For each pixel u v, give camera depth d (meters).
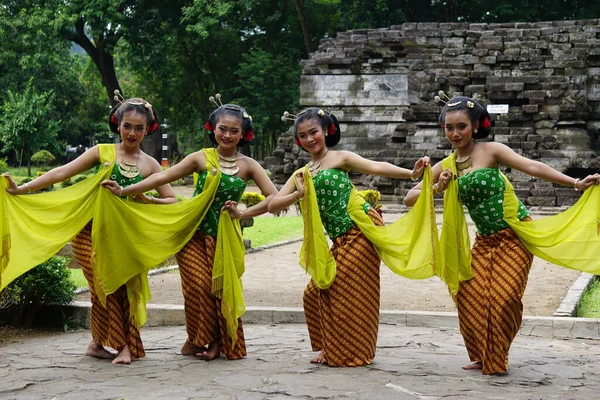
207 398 5.89
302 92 33.88
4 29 40.44
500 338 6.68
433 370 6.86
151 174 7.75
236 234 7.46
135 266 7.38
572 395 6.07
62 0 40.25
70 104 55.31
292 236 19.45
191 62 47.56
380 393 6.02
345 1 44.69
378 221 7.28
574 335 8.88
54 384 6.44
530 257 7.01
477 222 7.10
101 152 7.64
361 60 33.44
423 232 7.01
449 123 7.04
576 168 27.94
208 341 7.36
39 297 9.38
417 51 32.00
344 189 7.21
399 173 7.12
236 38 46.28
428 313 9.49
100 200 7.29
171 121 51.06
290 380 6.44
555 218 7.08
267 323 9.64
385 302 10.74
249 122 7.65
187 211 7.42
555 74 29.22
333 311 7.00
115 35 41.31
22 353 7.84
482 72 29.66
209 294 7.36
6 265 7.27
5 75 49.12
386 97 33.19
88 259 7.46
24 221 7.37
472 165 7.06
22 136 43.09
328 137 7.52
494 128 28.70
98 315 7.43
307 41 41.97
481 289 6.83
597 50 29.33
